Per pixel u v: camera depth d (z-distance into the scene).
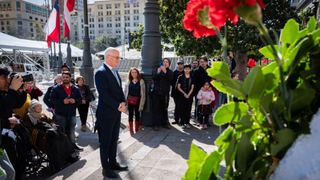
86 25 10.05
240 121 0.68
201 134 4.67
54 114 4.92
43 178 3.61
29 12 110.06
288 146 0.64
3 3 105.12
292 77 0.71
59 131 3.78
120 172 3.03
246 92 0.68
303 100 0.66
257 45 7.97
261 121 0.75
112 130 3.10
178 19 8.56
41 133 3.65
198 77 5.95
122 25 101.31
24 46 15.56
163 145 3.99
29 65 18.69
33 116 3.86
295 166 0.58
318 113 0.64
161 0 8.99
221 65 0.67
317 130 0.61
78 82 5.86
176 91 5.48
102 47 74.06
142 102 5.07
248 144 0.69
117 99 3.09
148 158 3.45
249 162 0.69
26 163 3.54
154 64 5.27
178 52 9.48
